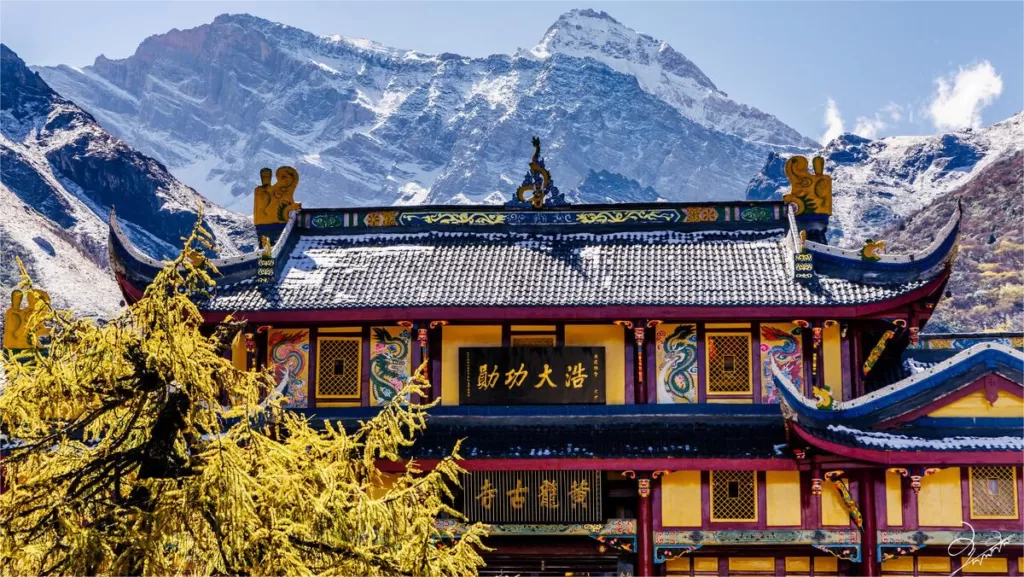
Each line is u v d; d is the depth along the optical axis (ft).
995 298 434.71
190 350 82.33
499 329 131.64
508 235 142.10
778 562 126.00
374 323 131.54
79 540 75.36
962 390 117.08
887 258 127.44
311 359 132.16
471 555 86.22
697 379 129.18
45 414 81.25
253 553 78.18
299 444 85.87
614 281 131.64
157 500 78.07
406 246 140.97
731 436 124.98
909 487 122.72
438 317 128.47
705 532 124.88
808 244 131.34
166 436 81.76
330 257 139.54
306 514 80.89
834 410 116.88
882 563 124.16
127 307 82.23
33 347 81.97
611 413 128.57
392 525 83.30
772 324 129.49
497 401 129.70
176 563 79.30
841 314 125.90
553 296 129.08
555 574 127.65
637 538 125.70
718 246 138.00
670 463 122.62
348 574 79.87
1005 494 122.31
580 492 126.11
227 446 78.23
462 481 126.72
